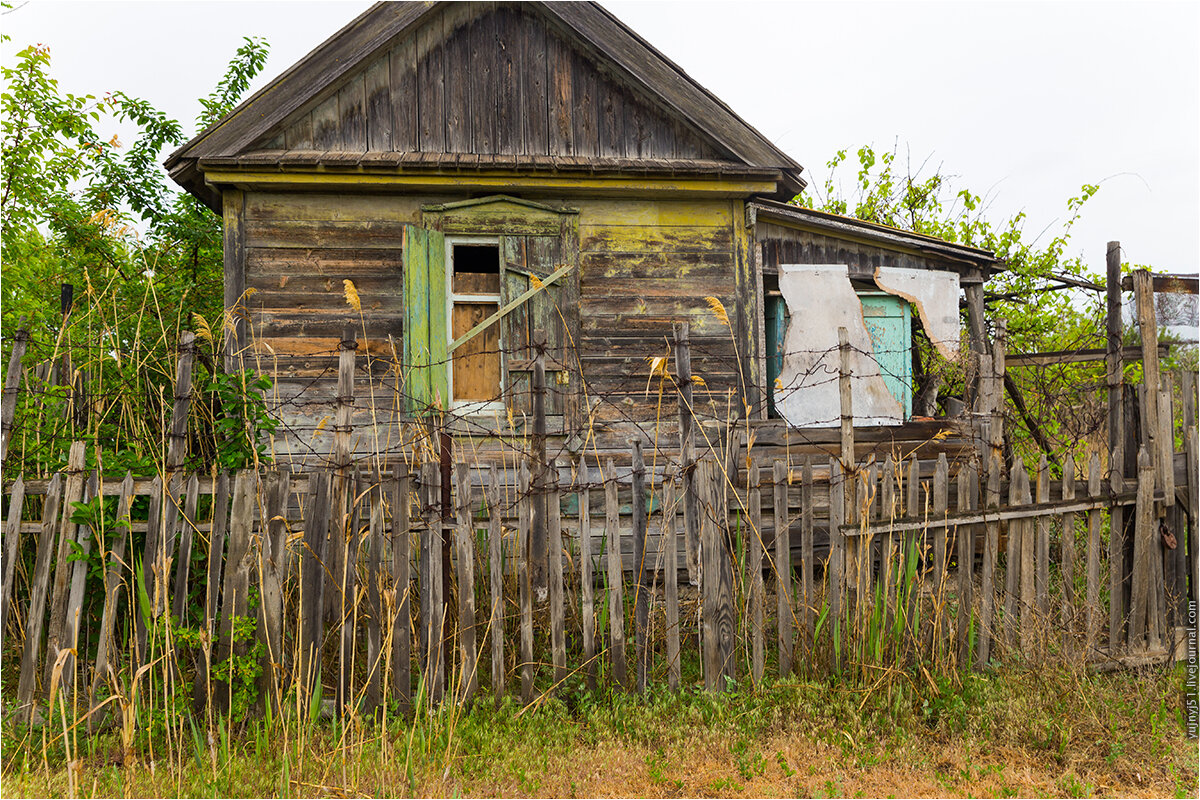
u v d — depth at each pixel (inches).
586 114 277.9
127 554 173.3
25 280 338.0
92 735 155.2
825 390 265.0
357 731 157.4
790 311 266.8
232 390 188.9
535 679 179.9
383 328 255.0
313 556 162.1
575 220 263.1
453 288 276.2
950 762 152.6
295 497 230.1
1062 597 190.7
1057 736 158.6
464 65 275.0
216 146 247.0
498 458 249.8
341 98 267.6
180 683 161.8
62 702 130.4
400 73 271.6
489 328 268.2
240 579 161.0
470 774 145.1
